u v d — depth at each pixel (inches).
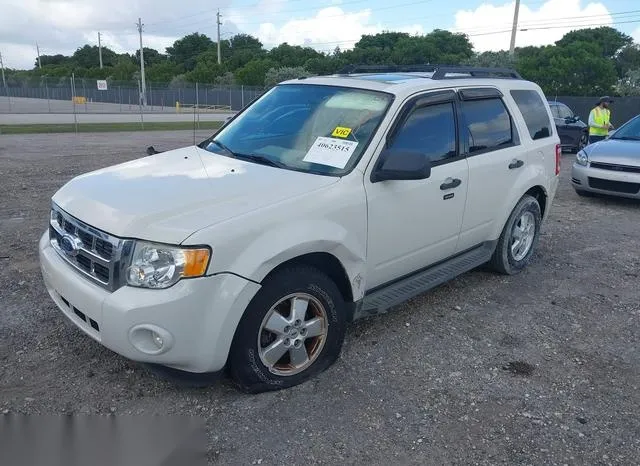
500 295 205.0
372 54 2529.5
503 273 223.5
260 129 172.9
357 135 154.0
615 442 123.6
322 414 129.0
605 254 262.1
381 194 150.6
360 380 143.6
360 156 149.1
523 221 222.7
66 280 128.9
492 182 194.7
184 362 119.5
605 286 220.1
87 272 126.4
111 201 129.0
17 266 212.5
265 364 132.2
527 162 213.6
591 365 157.2
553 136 235.6
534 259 249.3
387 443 120.3
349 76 187.6
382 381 143.7
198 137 873.5
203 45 4109.3
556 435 125.3
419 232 167.0
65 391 133.8
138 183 139.6
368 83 170.9
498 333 174.2
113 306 115.9
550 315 189.6
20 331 161.3
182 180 140.7
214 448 116.6
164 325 115.0
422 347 162.7
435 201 169.5
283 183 138.6
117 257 117.7
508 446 121.0
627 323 186.2
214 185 136.3
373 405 133.3
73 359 147.5
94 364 145.4
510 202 206.4
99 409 127.7
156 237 116.1
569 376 150.8
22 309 175.2
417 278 175.6
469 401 136.9
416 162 142.8
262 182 138.7
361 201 145.0
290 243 126.8
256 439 119.7
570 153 741.3
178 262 115.0
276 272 131.0
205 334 119.0
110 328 117.2
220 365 123.5
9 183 380.2
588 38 2689.5
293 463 113.1
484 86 200.5
